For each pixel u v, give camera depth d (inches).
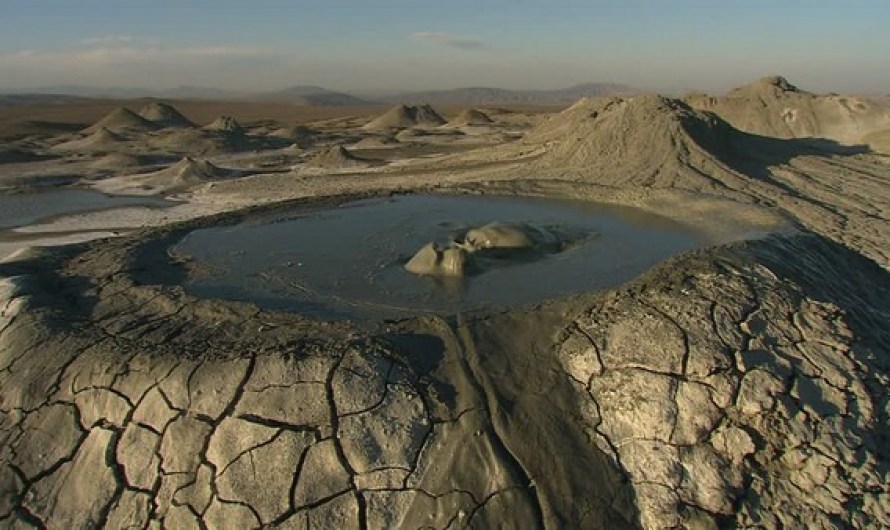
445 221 530.3
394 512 248.7
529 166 1023.6
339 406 267.9
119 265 410.9
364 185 1143.0
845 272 454.6
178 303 343.0
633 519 251.3
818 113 1590.8
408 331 305.7
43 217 1003.3
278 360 281.9
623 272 395.9
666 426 268.8
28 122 2495.1
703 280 332.2
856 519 254.2
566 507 249.3
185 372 285.7
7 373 317.7
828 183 839.1
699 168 848.3
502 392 279.3
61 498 275.7
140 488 268.4
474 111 2903.5
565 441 267.1
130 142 1962.4
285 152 1843.0
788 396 280.1
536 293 362.0
